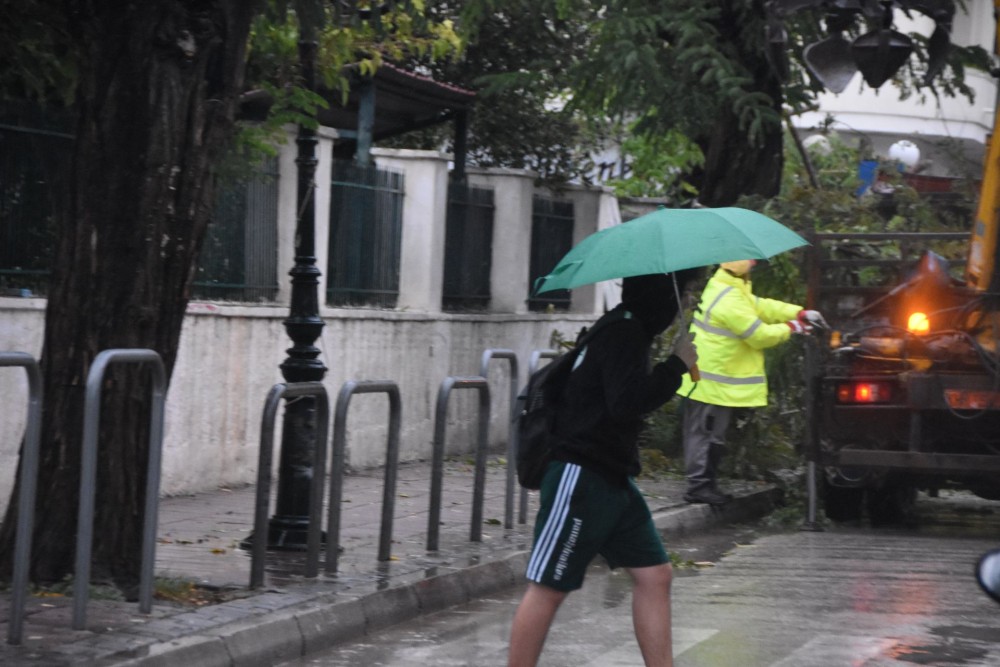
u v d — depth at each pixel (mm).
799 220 38500
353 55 40094
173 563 22328
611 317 15109
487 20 54594
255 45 31688
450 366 41719
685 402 32656
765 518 33875
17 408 26203
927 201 41281
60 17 22000
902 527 33500
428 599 21734
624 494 15047
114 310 19359
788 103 44656
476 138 57781
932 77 34656
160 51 19344
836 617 21469
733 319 31797
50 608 18234
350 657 18641
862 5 34000
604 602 22844
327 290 36562
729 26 42250
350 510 29531
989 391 30281
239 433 32844
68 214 19625
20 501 16531
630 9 40844
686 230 14914
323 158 35688
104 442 19500
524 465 15156
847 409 31500
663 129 43344
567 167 58312
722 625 20781
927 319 31266
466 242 43875
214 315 31609
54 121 27609
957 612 21922
